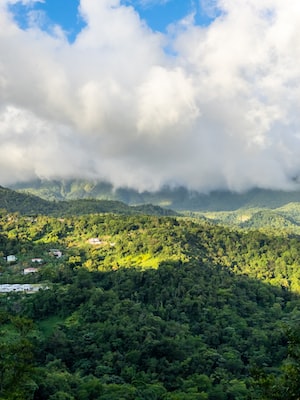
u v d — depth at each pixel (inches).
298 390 1187.9
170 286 4382.4
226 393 2829.7
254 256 6584.6
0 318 2662.4
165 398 2682.1
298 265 6264.8
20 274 5600.4
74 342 3368.6
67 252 6683.1
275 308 4662.9
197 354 3289.9
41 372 2736.2
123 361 3181.6
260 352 3531.0
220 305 4281.5
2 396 1760.6
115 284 4630.9
